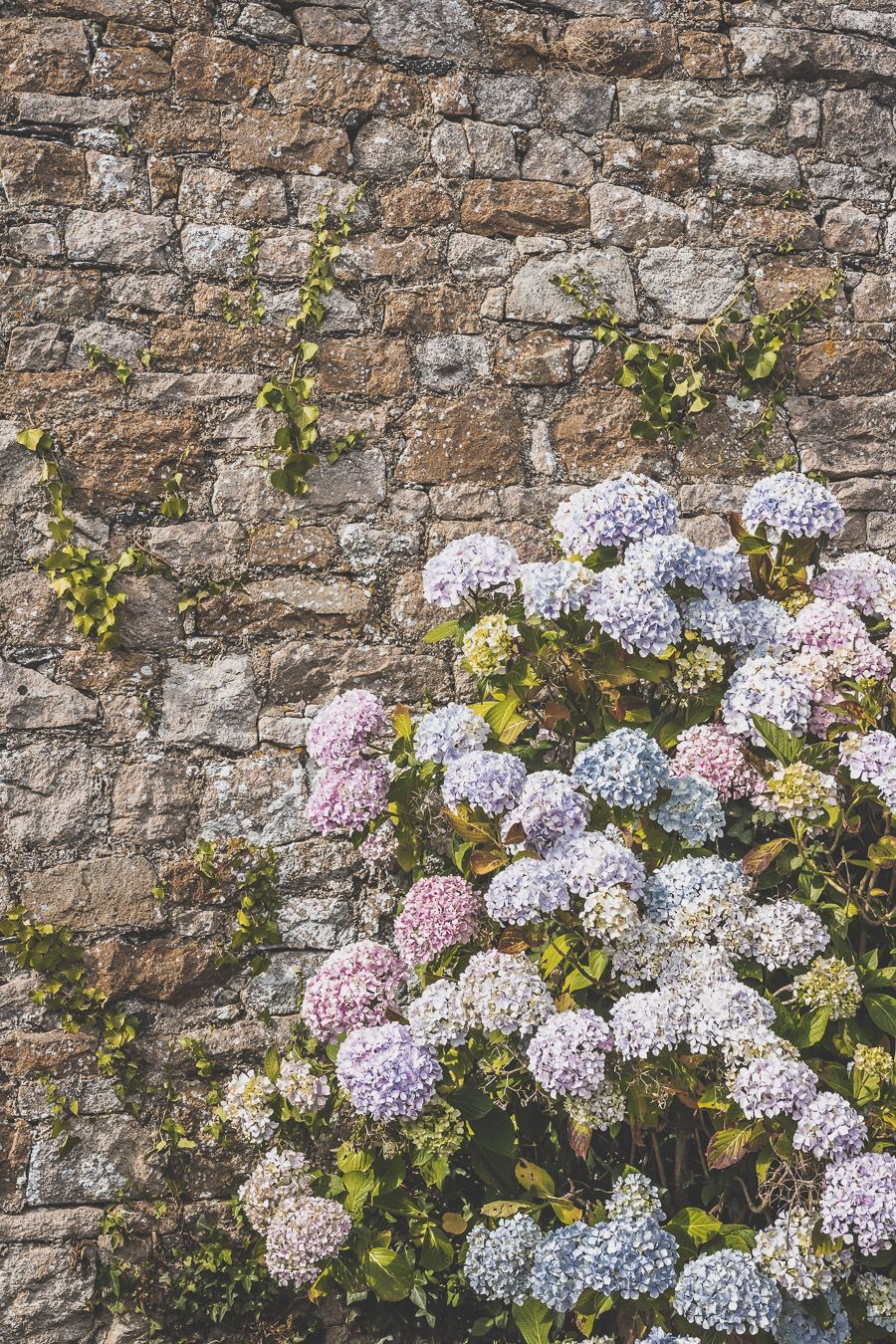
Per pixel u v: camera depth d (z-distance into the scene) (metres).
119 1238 2.83
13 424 3.12
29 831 2.97
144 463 3.18
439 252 3.42
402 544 3.28
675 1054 2.35
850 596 2.87
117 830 3.01
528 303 3.44
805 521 2.84
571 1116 2.31
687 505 3.43
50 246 3.20
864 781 2.53
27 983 2.92
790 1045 2.28
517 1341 2.78
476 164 3.48
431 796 2.84
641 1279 2.15
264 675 3.15
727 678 2.82
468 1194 2.84
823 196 3.67
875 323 3.63
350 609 3.22
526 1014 2.30
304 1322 2.83
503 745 2.76
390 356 3.35
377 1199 2.58
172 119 3.31
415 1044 2.34
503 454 3.36
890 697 2.71
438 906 2.59
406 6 3.50
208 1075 2.94
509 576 2.79
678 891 2.37
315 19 3.44
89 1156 2.87
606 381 3.46
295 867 3.07
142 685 3.09
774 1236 2.23
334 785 2.74
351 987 2.54
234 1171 2.92
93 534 3.12
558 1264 2.20
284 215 3.34
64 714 3.04
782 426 3.54
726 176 3.62
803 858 2.57
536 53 3.56
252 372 3.26
